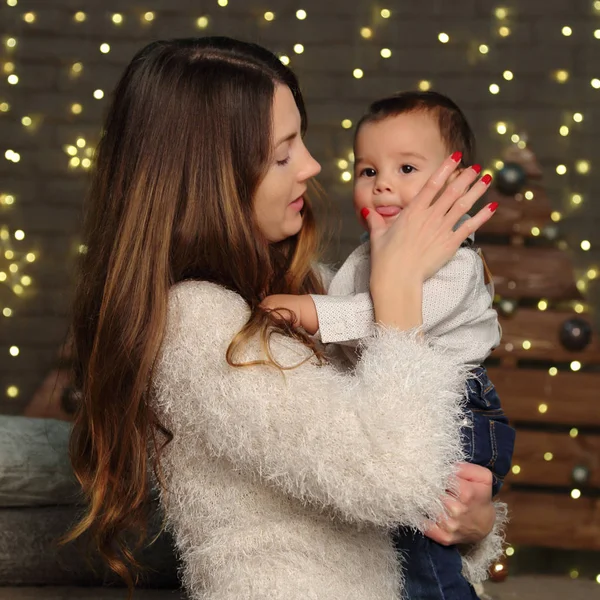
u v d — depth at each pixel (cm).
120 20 395
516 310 344
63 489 197
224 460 134
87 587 193
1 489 193
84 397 146
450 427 128
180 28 393
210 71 141
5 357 392
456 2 387
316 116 388
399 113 184
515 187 344
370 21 388
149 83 143
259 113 141
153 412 138
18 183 395
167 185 139
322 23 390
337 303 146
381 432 123
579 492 339
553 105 382
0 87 394
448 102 189
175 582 193
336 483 123
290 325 142
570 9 383
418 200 145
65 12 395
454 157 146
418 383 127
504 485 342
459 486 137
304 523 133
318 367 131
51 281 394
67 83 395
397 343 131
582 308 349
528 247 349
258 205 144
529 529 340
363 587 134
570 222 379
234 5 392
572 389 342
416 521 125
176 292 136
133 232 138
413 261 140
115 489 139
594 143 380
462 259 158
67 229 395
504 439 162
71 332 163
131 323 134
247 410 125
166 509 143
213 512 135
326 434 123
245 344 129
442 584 143
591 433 349
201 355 131
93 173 153
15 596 185
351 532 136
